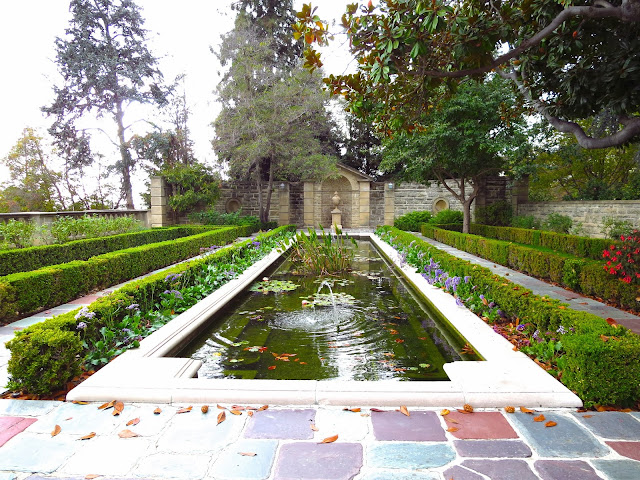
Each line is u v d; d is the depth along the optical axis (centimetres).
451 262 598
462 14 338
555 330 320
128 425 221
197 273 577
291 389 251
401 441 205
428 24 302
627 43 432
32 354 257
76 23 1825
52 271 504
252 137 1612
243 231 1514
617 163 1441
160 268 826
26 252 681
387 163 1312
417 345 387
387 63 329
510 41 436
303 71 1578
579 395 248
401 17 330
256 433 213
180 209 1680
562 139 1480
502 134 1139
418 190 1939
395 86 402
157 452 195
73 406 244
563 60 473
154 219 1628
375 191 2014
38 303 479
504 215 1570
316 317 482
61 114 1850
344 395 245
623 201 1041
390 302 556
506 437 208
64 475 178
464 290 496
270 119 1548
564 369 264
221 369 331
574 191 1706
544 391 247
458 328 385
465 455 192
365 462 187
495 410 238
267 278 738
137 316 374
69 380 283
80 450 197
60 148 1920
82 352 307
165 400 247
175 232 1418
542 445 200
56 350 266
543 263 671
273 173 1856
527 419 226
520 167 1214
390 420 226
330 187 2022
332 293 611
